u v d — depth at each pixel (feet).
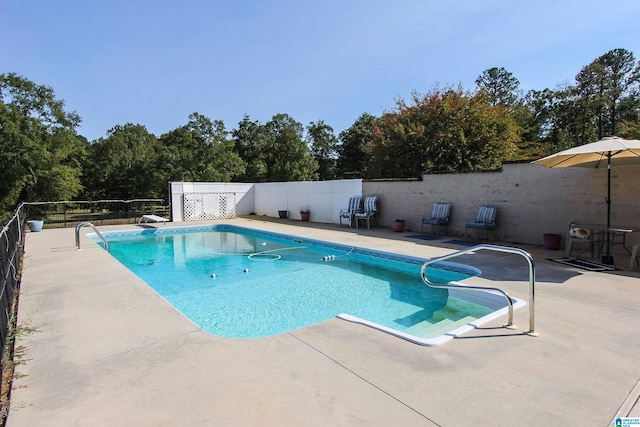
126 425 6.32
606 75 94.68
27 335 10.60
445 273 21.54
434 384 7.66
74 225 45.34
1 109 66.03
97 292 15.33
